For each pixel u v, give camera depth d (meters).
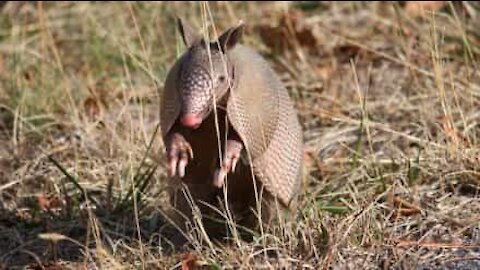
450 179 9.98
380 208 9.38
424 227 9.09
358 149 10.43
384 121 11.81
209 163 8.44
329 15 15.27
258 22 15.11
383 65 13.54
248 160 8.24
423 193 9.80
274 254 8.60
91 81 13.12
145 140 10.91
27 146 11.64
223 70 7.90
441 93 10.60
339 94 12.83
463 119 10.41
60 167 9.96
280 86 8.60
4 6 15.69
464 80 11.98
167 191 9.69
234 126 8.01
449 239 8.84
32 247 9.35
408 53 13.09
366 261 8.42
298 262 8.34
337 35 14.11
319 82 13.25
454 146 10.21
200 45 8.09
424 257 8.53
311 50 14.37
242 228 8.76
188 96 7.76
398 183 9.88
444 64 12.80
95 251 8.91
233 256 8.42
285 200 8.59
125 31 14.29
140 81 13.16
